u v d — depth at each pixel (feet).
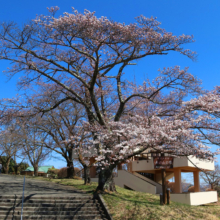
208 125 46.03
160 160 79.05
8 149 116.78
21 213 41.52
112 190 57.41
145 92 54.85
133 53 52.24
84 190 61.62
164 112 52.13
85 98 65.31
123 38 48.44
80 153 70.69
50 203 48.65
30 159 111.55
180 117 47.65
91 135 60.13
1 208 45.62
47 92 69.77
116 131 45.62
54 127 75.20
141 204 50.62
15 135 77.56
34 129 72.59
